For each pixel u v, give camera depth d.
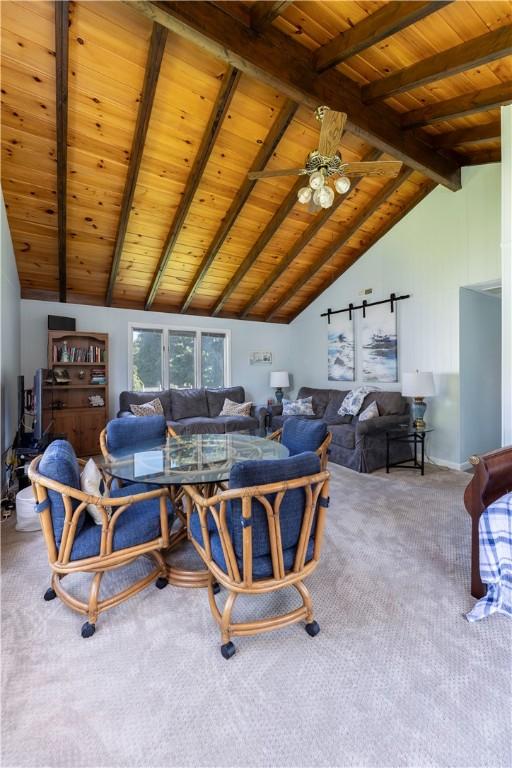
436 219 4.50
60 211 3.69
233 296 6.20
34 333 4.84
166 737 1.17
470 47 2.40
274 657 1.50
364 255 5.54
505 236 2.67
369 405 4.94
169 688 1.35
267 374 7.04
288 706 1.28
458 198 4.25
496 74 2.67
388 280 5.16
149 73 2.73
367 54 2.73
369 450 4.26
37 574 2.11
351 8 2.34
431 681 1.37
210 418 5.54
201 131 3.39
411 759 1.10
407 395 4.14
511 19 2.18
